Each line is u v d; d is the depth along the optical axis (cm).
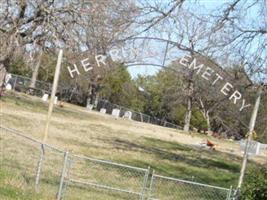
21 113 3650
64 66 2511
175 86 4322
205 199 1700
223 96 2070
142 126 5303
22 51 3734
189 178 2267
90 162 2084
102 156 2517
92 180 1753
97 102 7394
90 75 1969
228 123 2475
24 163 1784
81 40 3344
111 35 2197
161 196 1664
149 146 3400
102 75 1930
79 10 3384
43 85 6316
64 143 2741
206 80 1928
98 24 2964
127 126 4781
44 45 3700
